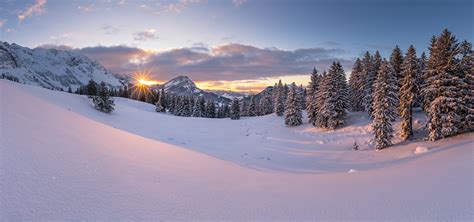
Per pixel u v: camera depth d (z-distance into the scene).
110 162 6.81
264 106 82.88
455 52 23.83
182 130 43.00
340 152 27.50
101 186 4.99
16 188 4.00
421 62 36.44
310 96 49.44
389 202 5.54
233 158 21.39
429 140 24.06
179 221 4.11
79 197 4.30
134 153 9.01
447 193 5.93
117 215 3.98
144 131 34.91
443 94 23.28
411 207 5.11
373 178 9.19
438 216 4.54
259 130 46.84
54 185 4.48
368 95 40.09
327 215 4.78
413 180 8.02
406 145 24.77
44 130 8.04
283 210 5.05
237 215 4.65
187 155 11.69
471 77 23.80
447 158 12.19
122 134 13.86
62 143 7.22
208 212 4.66
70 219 3.60
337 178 9.62
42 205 3.77
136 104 86.81
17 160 5.00
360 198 6.00
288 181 8.66
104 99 42.19
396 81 30.02
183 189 5.91
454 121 22.55
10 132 6.61
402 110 29.08
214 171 9.02
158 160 8.81
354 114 44.94
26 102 12.69
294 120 49.44
